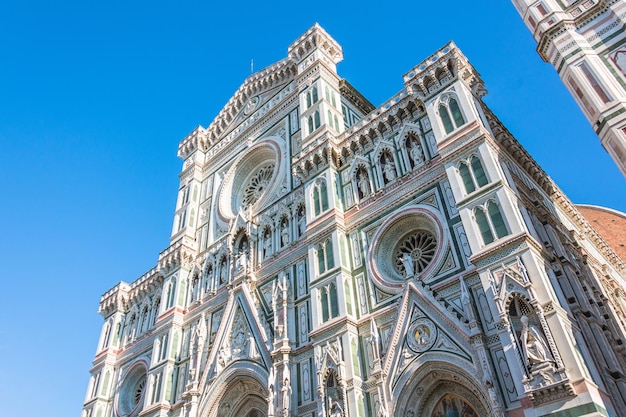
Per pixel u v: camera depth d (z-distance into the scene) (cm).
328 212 3772
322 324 3316
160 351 4644
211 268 4869
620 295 4572
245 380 3762
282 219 4344
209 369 4044
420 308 2892
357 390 2919
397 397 2738
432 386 2714
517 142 3850
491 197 2858
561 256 3309
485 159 3014
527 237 2591
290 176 4550
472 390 2539
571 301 2880
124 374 5072
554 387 2145
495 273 2612
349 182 3909
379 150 3819
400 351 2859
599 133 2841
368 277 3338
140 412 4347
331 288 3416
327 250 3628
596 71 2917
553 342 2259
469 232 2834
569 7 3275
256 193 5131
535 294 2408
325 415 2938
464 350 2588
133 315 5569
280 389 3347
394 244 3394
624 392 2650
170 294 5022
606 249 5222
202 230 5369
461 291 2745
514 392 2339
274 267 4103
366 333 3133
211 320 4462
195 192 5769
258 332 3812
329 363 3106
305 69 5034
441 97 3503
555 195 4403
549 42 3219
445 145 3272
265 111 5484
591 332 2886
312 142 4331
